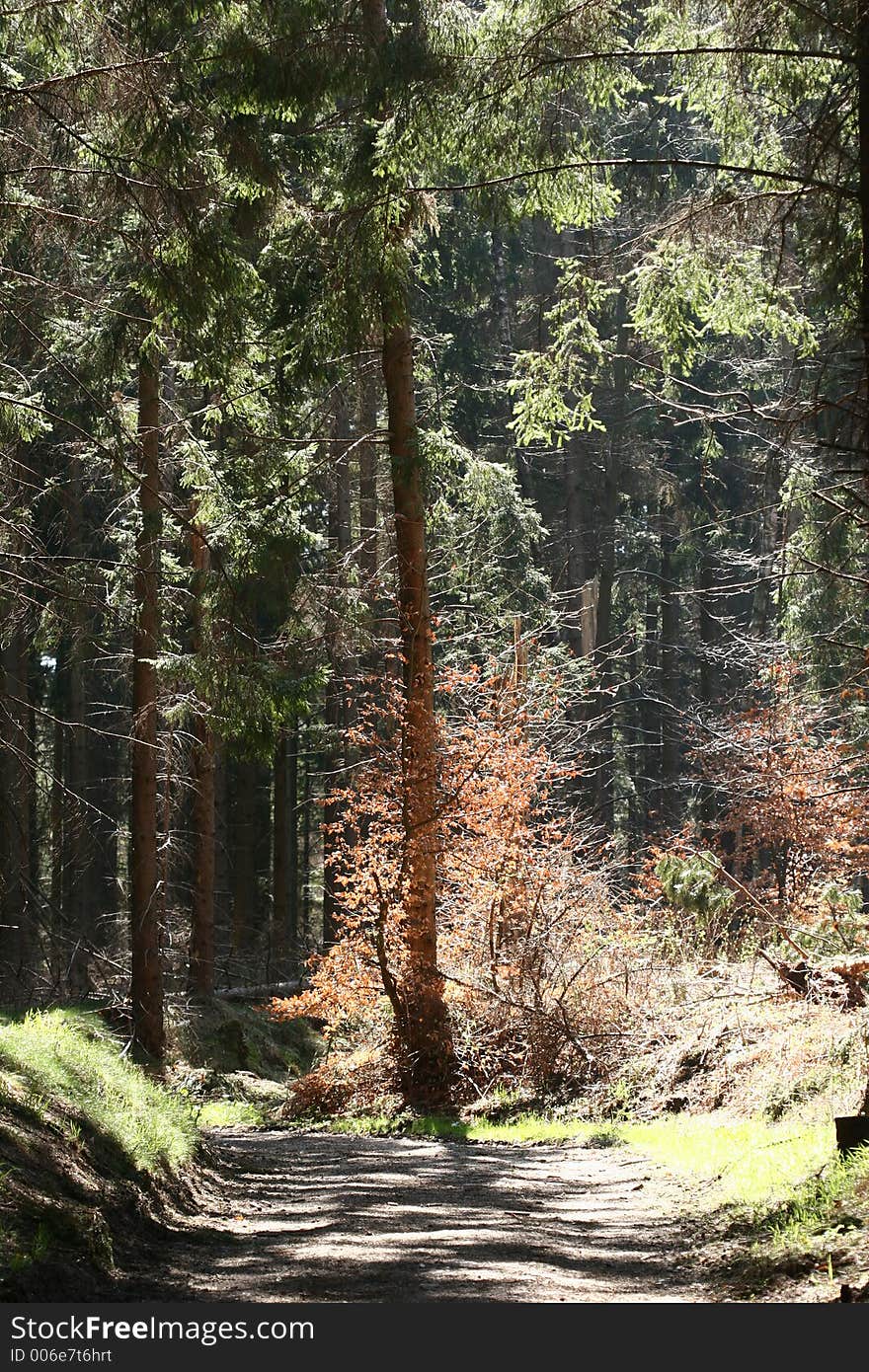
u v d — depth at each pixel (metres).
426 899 18.20
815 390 9.59
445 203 16.69
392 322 14.15
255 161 11.80
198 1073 20.50
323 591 18.67
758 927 17.89
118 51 10.28
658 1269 7.22
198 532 14.38
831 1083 11.52
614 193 11.52
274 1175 11.11
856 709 21.97
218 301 11.02
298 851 46.91
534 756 19.19
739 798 21.91
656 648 46.31
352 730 19.03
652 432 40.03
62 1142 7.84
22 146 10.55
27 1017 11.36
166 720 20.16
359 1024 19.59
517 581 28.94
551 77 10.32
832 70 10.09
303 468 19.44
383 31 14.06
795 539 13.98
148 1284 6.46
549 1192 10.09
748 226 10.53
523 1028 17.56
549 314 12.04
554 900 18.55
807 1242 6.97
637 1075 15.66
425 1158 12.58
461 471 28.97
